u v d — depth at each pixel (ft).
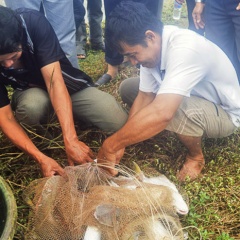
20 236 5.65
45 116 7.59
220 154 7.64
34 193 5.89
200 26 10.63
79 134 8.13
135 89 7.97
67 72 7.39
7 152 7.64
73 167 5.97
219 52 6.70
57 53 6.93
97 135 8.14
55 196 5.60
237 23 8.88
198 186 6.73
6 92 6.90
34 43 6.70
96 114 7.55
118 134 6.08
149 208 5.43
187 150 7.83
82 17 12.34
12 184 6.94
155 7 10.84
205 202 6.64
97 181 6.01
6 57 5.78
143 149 7.96
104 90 10.42
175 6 14.82
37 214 5.48
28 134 7.74
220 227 6.20
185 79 5.87
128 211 5.39
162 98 5.85
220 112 7.15
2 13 5.56
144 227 5.29
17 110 7.39
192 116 6.83
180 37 6.00
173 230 5.49
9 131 6.55
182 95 5.89
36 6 9.57
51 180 5.77
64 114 6.65
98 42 12.96
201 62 6.08
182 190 6.48
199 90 7.00
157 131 5.99
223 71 6.77
